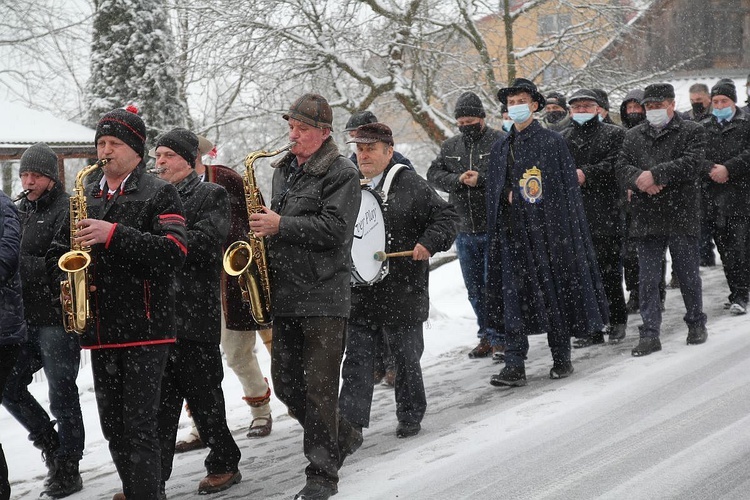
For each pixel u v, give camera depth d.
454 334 9.50
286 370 4.89
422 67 16.12
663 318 9.25
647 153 7.68
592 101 8.49
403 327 5.78
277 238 4.81
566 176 6.98
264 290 4.91
